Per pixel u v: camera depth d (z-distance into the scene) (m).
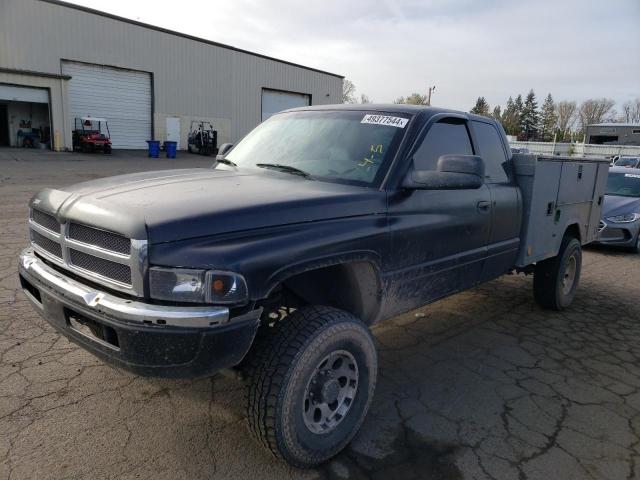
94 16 29.06
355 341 2.85
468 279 4.07
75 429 2.98
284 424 2.54
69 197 2.71
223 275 2.28
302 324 2.66
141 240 2.26
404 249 3.28
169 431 3.02
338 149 3.54
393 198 3.22
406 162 3.35
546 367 4.23
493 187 4.24
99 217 2.43
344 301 3.20
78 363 3.73
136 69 31.41
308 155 3.61
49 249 2.86
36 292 2.96
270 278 2.45
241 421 3.16
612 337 5.00
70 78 27.05
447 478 2.75
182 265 2.26
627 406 3.63
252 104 37.94
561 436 3.21
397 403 3.53
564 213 5.34
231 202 2.60
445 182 3.16
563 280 5.61
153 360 2.28
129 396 3.36
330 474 2.75
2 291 5.05
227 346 2.34
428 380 3.90
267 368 2.55
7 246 6.81
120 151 30.56
